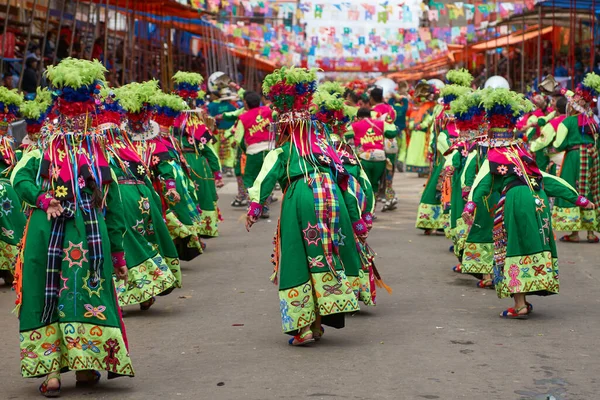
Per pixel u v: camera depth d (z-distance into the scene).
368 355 6.44
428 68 40.84
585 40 23.98
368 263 7.14
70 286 5.44
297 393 5.49
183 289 9.16
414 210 16.30
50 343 5.47
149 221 8.05
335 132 8.10
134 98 8.72
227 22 26.91
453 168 10.16
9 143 9.48
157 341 6.96
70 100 5.59
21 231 9.38
